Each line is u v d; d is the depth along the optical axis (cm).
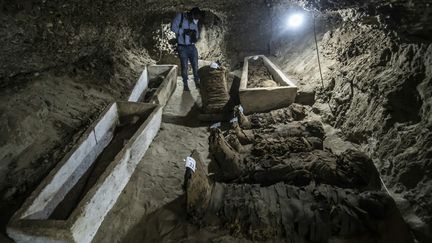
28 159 319
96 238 263
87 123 403
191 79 669
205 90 508
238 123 430
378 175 293
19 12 341
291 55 646
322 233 242
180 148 405
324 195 271
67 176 305
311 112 448
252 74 575
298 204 263
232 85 595
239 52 743
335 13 485
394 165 283
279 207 265
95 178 335
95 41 526
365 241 242
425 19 253
